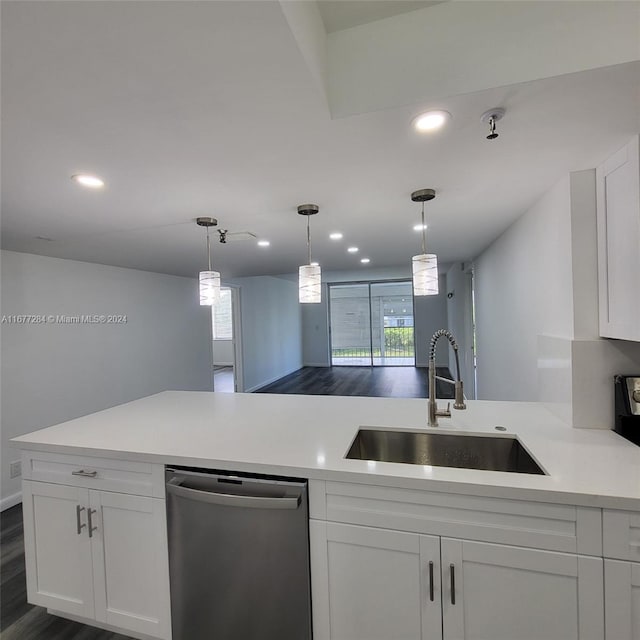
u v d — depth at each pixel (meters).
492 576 1.15
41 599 1.68
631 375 1.54
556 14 0.93
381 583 1.25
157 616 1.51
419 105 1.03
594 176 1.56
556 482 1.12
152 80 0.89
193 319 5.42
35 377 3.08
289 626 1.35
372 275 7.95
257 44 0.79
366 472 1.24
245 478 1.38
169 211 1.99
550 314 1.89
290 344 9.00
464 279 5.43
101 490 1.56
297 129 1.15
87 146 1.24
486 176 1.62
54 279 3.27
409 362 9.58
